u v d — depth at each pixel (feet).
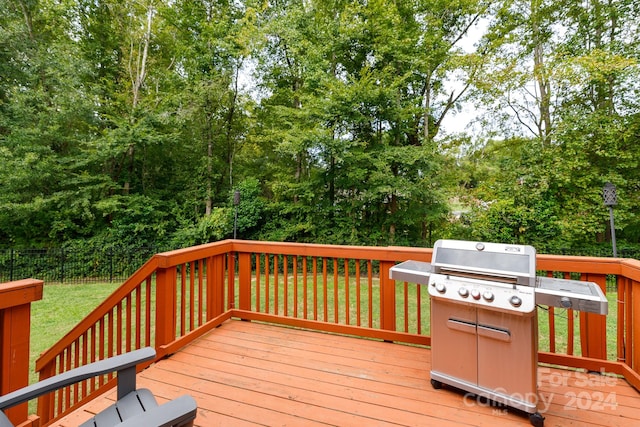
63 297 22.81
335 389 6.53
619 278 6.90
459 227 31.73
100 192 32.07
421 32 31.55
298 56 29.81
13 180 26.96
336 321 9.33
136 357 4.21
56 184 30.89
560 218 27.78
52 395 9.16
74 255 29.40
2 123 28.14
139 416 2.86
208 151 36.52
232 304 10.77
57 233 31.32
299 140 26.78
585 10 29.12
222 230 30.83
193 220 34.78
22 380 4.91
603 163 28.27
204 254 9.33
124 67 35.32
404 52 29.76
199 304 9.30
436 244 6.51
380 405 5.98
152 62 36.24
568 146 27.58
